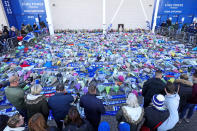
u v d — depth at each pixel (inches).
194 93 106.8
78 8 689.0
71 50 360.2
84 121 78.0
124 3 691.4
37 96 92.3
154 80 111.7
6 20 609.6
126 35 572.7
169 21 603.5
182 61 286.7
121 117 80.1
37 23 675.4
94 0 679.7
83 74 233.9
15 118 69.8
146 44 423.8
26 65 272.1
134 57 316.5
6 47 365.1
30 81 202.5
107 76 228.8
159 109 77.9
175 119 80.5
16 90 103.8
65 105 94.3
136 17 724.7
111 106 158.2
